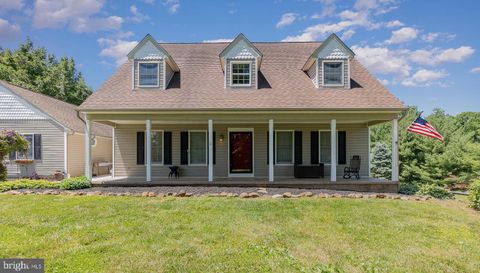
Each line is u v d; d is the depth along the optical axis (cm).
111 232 551
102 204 777
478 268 432
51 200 826
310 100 1170
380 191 1121
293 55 1489
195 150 1417
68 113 1800
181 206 758
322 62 1262
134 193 930
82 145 1702
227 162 1409
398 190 1112
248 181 1159
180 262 426
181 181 1158
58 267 407
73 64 3675
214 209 731
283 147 1419
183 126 1408
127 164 1399
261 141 1418
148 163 1141
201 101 1159
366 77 1339
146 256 445
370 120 1202
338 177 1395
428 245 521
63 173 1514
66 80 3362
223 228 581
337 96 1199
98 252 459
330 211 729
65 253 454
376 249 496
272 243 509
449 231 601
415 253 482
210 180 1135
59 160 1527
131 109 1105
